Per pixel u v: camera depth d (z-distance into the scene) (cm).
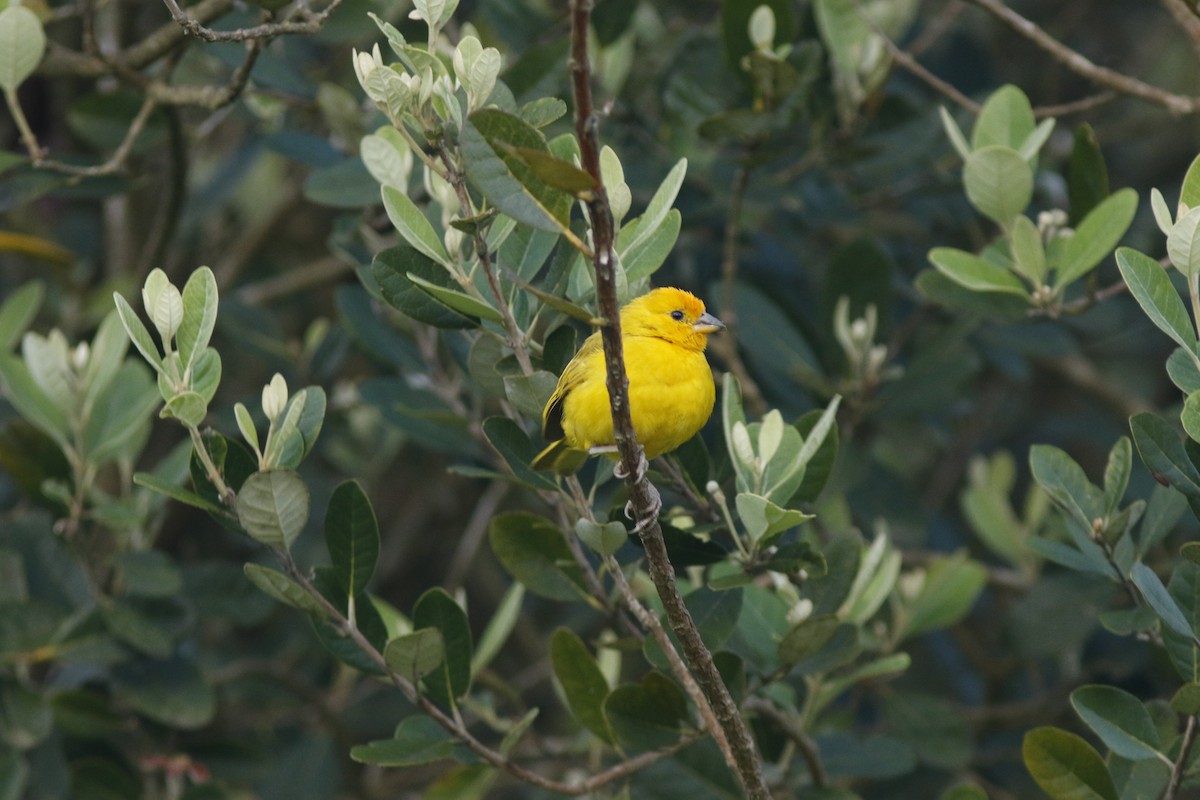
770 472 749
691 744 871
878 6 1293
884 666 886
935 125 1221
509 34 1168
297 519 681
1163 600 671
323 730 1302
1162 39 1722
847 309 1128
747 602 899
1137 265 651
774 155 1012
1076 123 1588
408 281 704
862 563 925
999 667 1305
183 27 767
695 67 1155
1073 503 788
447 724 763
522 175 556
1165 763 709
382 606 962
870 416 1141
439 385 1075
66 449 994
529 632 1541
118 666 1066
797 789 917
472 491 1700
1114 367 1684
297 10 824
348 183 985
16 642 1014
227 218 1636
